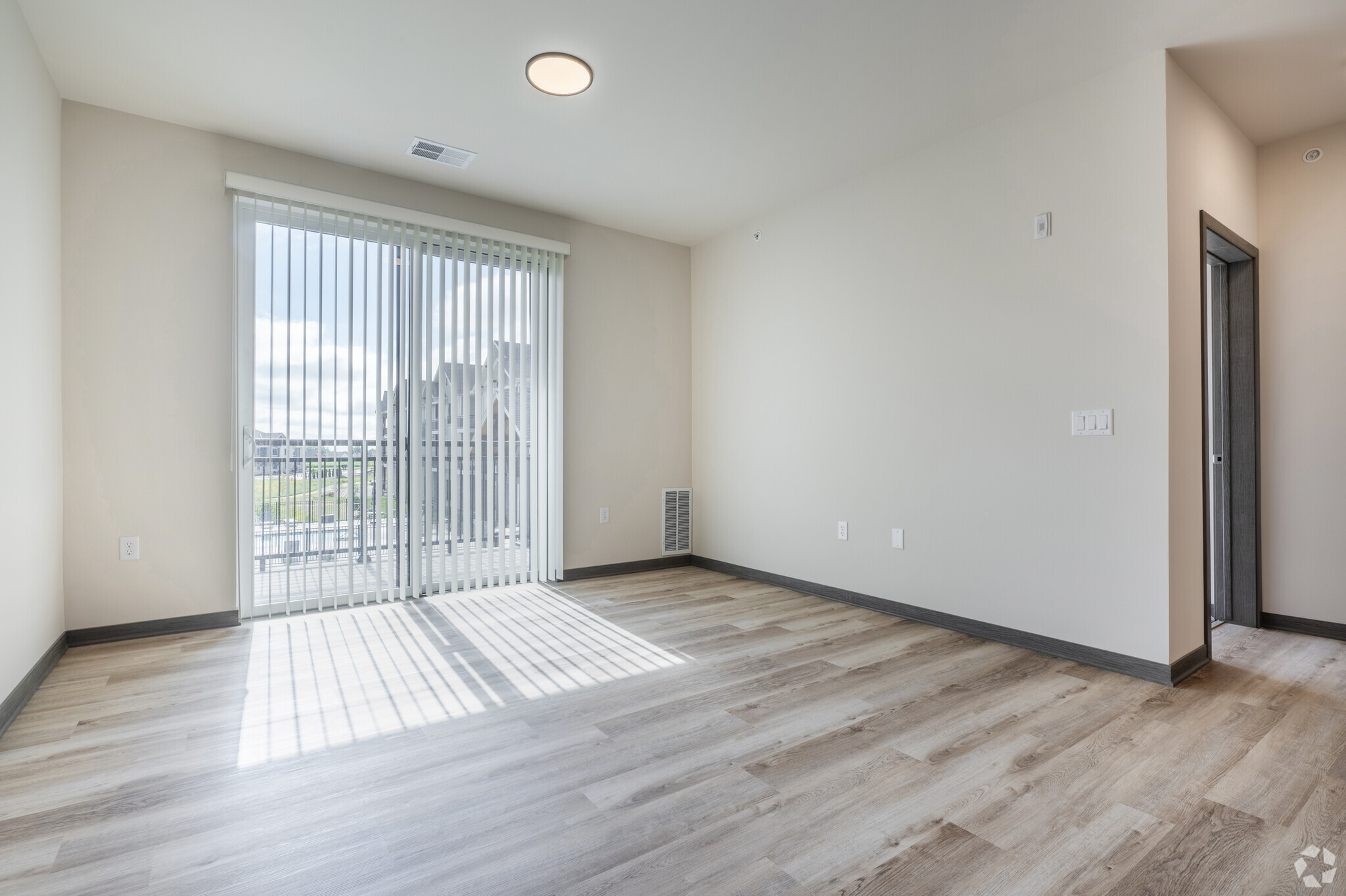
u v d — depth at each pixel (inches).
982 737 88.7
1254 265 139.1
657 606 160.2
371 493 157.1
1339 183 131.4
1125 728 91.1
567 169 157.2
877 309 155.6
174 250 134.6
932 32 104.9
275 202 145.1
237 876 59.8
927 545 144.5
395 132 138.6
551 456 186.5
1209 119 121.7
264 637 133.3
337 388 152.0
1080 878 60.0
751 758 83.0
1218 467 144.9
